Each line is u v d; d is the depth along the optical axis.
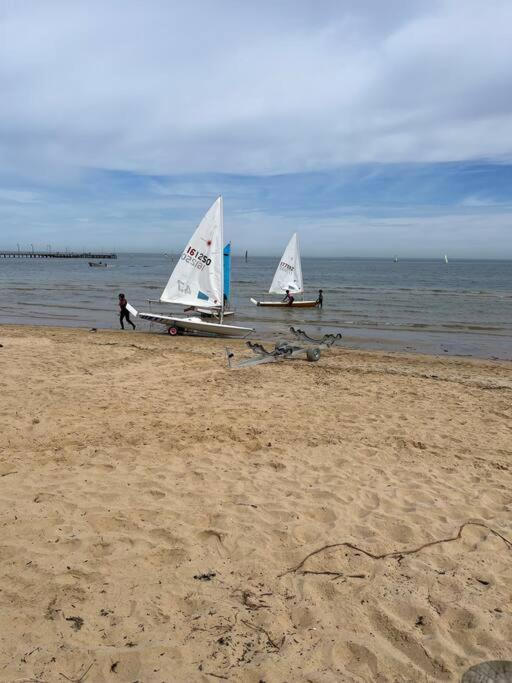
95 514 4.43
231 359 12.83
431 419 8.02
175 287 17.88
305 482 5.40
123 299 19.45
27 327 19.81
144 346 14.52
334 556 3.94
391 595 3.47
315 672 2.76
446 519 4.65
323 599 3.41
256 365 12.10
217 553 3.93
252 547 4.03
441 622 3.21
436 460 6.20
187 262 17.56
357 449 6.48
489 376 12.29
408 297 40.34
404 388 10.23
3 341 14.37
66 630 2.99
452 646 3.01
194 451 6.15
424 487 5.38
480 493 5.27
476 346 18.69
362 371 11.94
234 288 47.03
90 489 4.95
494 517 4.73
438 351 17.52
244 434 6.87
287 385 10.06
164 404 8.23
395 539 4.27
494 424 7.85
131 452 6.01
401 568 3.81
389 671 2.80
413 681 2.74
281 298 36.16
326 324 23.89
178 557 3.84
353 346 18.19
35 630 2.97
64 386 9.12
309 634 3.06
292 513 4.66
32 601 3.23
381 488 5.32
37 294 37.66
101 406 7.91
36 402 7.96
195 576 3.61
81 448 6.04
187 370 11.19
